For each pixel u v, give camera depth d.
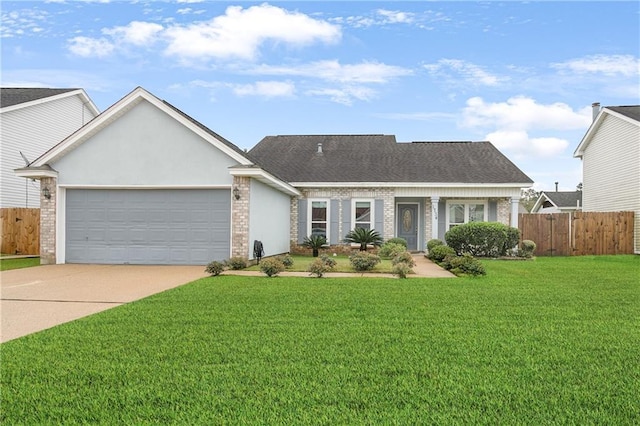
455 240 18.03
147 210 14.47
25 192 21.39
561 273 12.36
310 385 4.01
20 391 3.90
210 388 3.95
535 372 4.35
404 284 10.07
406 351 5.00
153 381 4.11
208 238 14.23
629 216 20.27
